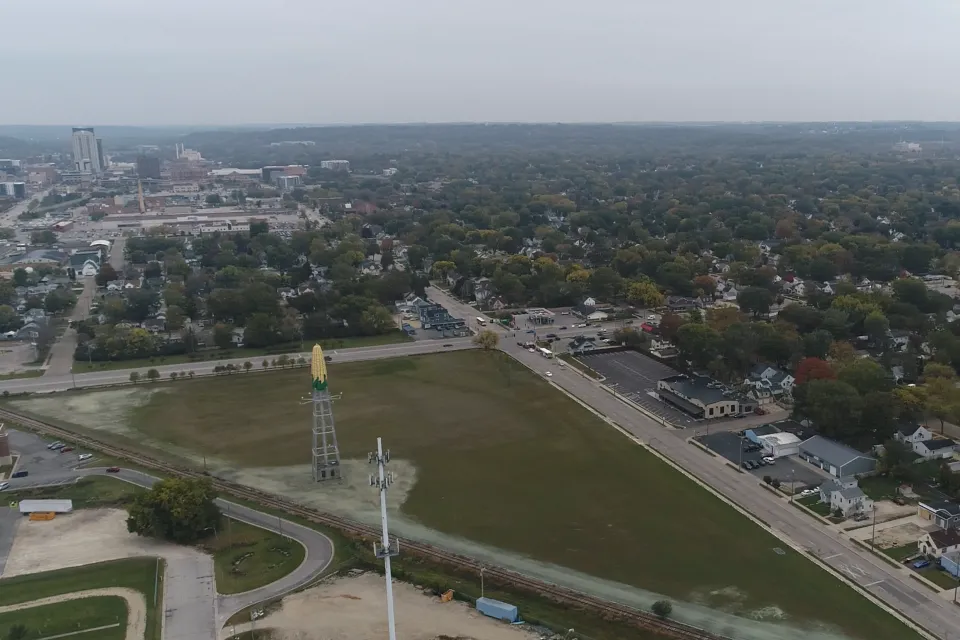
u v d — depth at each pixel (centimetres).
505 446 13912
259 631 8581
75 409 16038
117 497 12050
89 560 10162
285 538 10712
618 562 10000
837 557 10031
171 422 15250
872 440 13662
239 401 16425
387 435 14475
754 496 11844
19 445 14188
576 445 13925
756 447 13600
